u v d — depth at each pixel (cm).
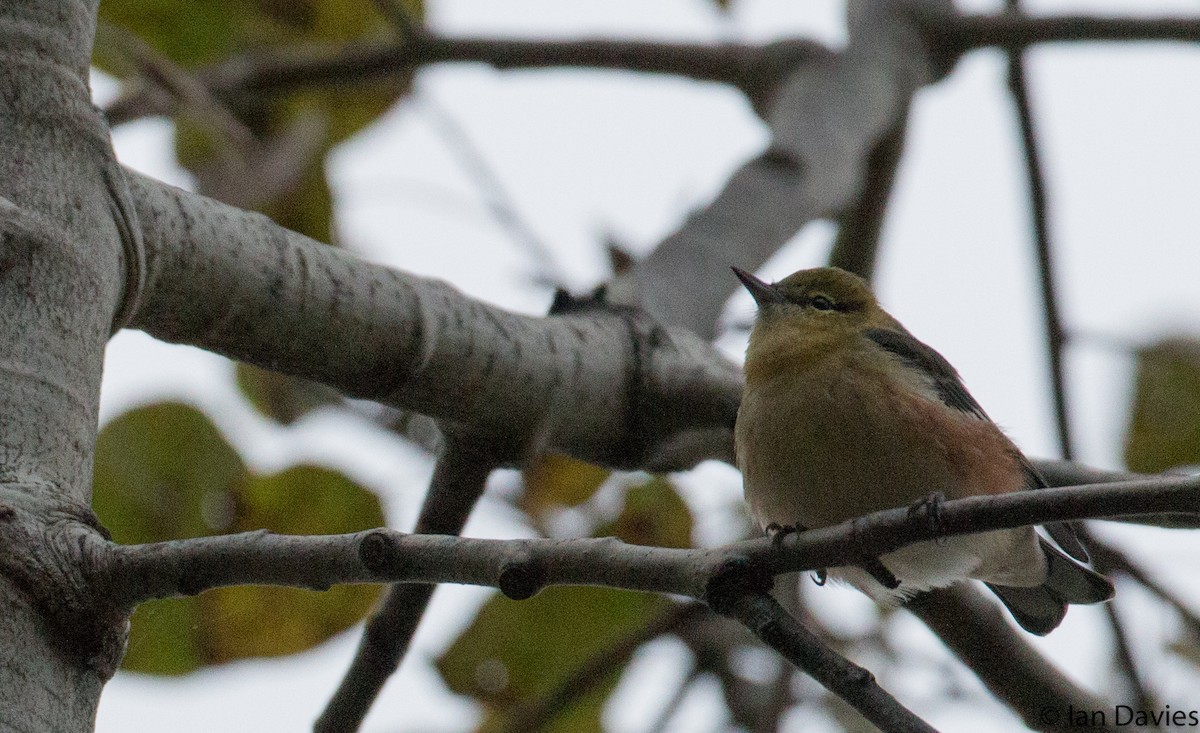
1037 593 1098
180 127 1301
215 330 762
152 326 748
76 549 551
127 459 1081
